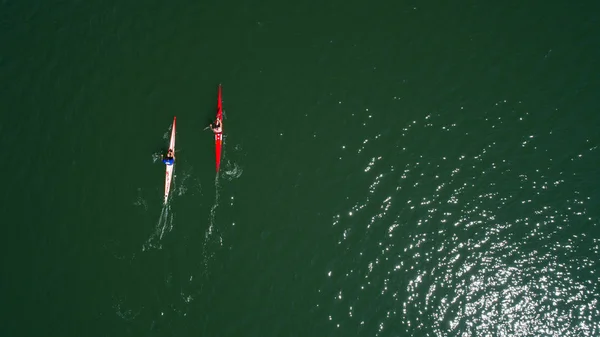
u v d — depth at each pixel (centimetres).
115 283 2436
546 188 2631
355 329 2439
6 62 2612
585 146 2684
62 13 2692
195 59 2681
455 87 2748
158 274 2462
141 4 2741
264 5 2795
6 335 2330
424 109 2716
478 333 2467
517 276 2536
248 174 2580
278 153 2614
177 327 2405
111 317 2395
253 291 2464
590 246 2561
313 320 2439
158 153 2552
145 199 2520
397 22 2827
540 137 2697
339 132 2662
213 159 2567
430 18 2844
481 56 2798
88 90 2608
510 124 2711
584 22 2866
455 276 2531
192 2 2764
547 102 2739
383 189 2612
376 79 2736
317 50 2753
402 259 2539
